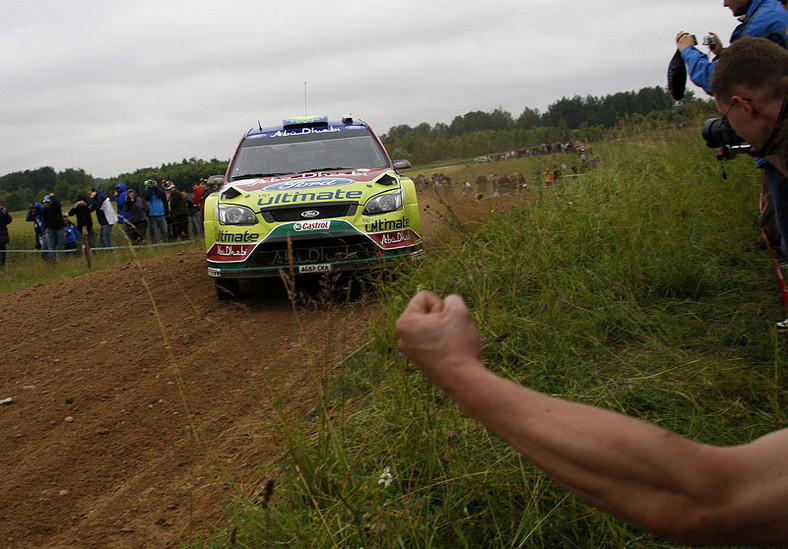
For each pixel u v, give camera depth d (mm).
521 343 3521
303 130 7559
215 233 5961
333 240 5668
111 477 3188
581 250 4816
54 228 15109
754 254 4805
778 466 756
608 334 3801
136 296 7016
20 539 2725
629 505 771
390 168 6695
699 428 2562
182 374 4426
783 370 2957
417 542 2047
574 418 817
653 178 6566
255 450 3158
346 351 4133
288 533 2250
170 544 2562
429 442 2484
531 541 2064
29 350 5508
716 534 754
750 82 1723
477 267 4457
